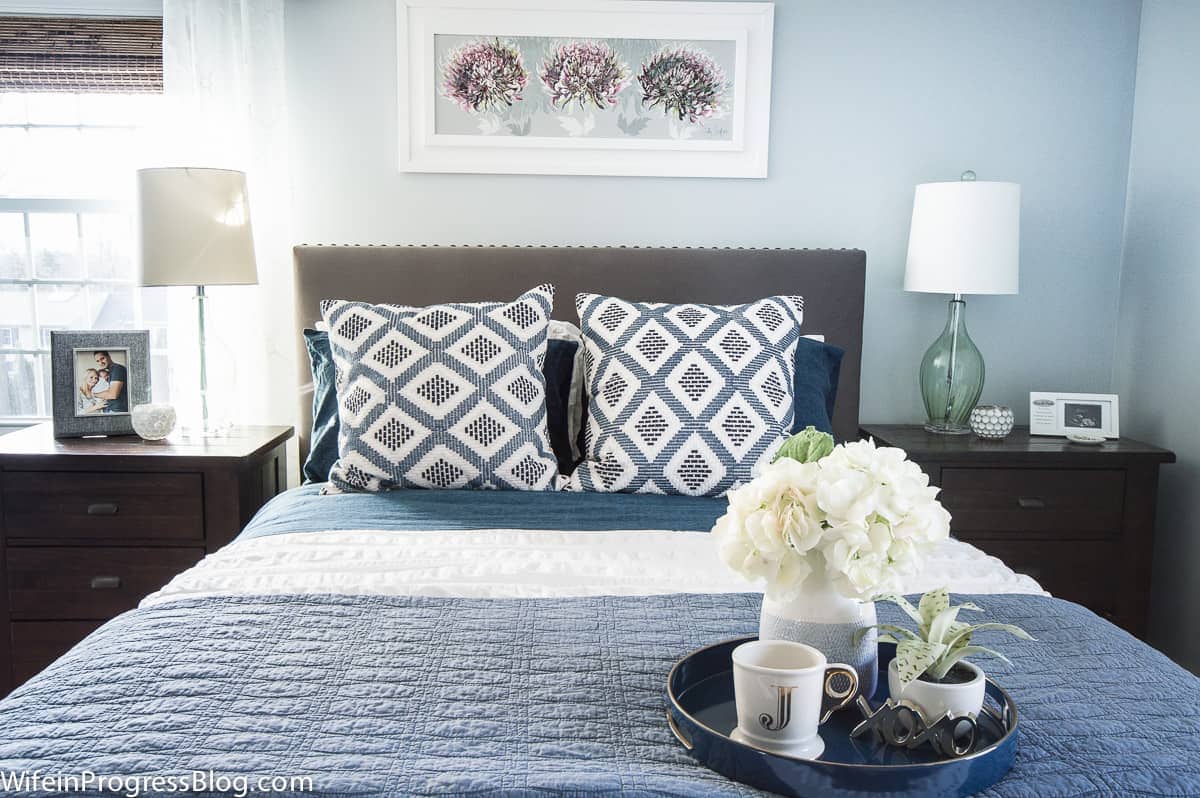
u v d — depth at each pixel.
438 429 2.26
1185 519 2.92
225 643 1.34
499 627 1.42
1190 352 2.88
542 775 1.01
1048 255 3.20
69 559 2.55
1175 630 2.98
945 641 1.15
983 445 2.83
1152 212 3.04
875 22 3.07
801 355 2.60
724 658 1.29
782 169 3.12
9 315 3.21
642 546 1.87
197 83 2.89
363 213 3.08
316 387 2.59
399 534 1.92
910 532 1.12
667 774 1.03
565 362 2.56
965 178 2.93
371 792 0.98
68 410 2.74
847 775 0.97
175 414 2.75
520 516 2.06
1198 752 1.09
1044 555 2.79
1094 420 2.98
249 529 2.10
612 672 1.27
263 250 3.00
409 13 2.99
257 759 1.04
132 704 1.16
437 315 2.35
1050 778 1.03
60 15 3.02
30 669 2.58
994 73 3.11
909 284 2.94
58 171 3.15
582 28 3.02
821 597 1.19
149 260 2.59
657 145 3.07
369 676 1.24
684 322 2.39
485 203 3.09
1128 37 3.12
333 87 3.03
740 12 3.02
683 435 2.25
